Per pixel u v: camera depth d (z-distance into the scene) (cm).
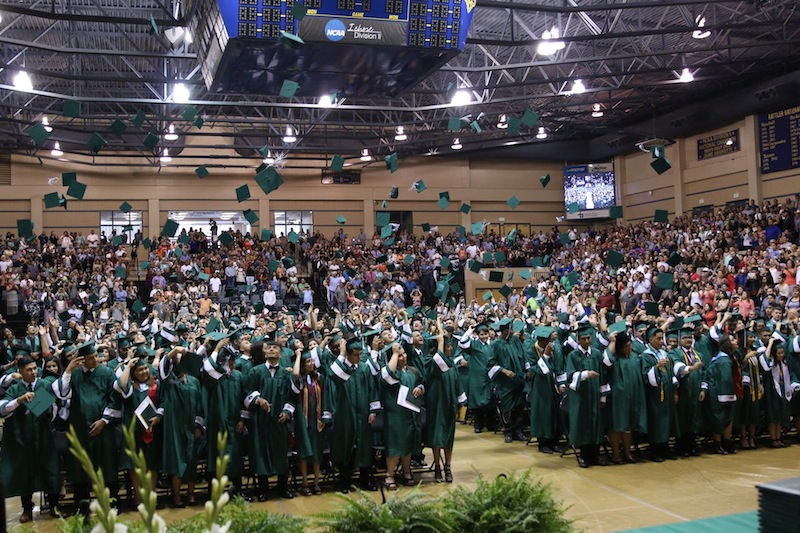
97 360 701
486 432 1097
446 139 2880
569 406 840
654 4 1469
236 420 720
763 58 2038
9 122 2362
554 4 1712
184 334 1009
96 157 2881
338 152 2894
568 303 1684
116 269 1972
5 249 2373
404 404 734
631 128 2847
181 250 2220
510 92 2459
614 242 2556
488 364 1055
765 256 1836
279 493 740
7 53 2017
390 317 1230
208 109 2552
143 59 2077
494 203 3225
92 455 673
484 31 1906
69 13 1369
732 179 2600
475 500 406
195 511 686
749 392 907
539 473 807
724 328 932
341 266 2439
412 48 1241
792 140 2367
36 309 1997
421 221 3162
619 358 847
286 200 3055
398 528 376
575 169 3134
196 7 1298
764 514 343
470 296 2594
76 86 2278
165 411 691
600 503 673
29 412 670
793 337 943
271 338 775
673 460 871
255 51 1234
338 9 1197
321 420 745
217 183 2977
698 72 2319
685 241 2270
